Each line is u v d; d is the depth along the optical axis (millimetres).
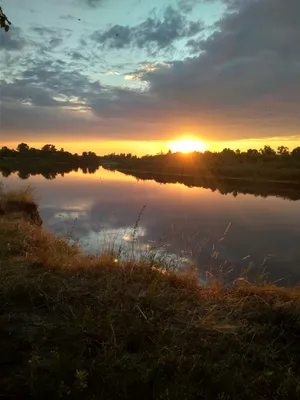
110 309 4051
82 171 73562
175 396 2611
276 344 3604
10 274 5168
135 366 3010
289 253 11641
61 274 5301
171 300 4523
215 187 40594
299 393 2762
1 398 2533
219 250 11586
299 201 27391
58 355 2965
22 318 3787
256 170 61219
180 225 15789
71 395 2570
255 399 2711
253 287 5141
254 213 20562
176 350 3273
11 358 2996
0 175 48438
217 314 4207
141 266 5770
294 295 4910
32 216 13258
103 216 17344
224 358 3260
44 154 102812
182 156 91875
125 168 91250
